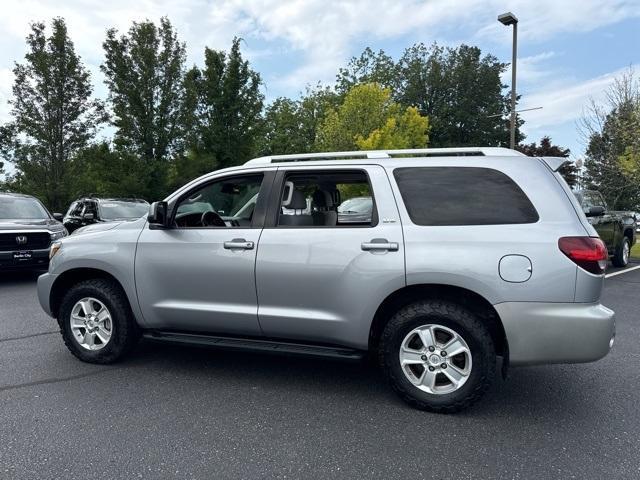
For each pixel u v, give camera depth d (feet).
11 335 18.21
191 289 13.60
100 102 60.59
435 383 11.69
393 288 11.59
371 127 90.02
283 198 13.33
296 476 8.96
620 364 15.25
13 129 57.31
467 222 11.44
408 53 165.48
